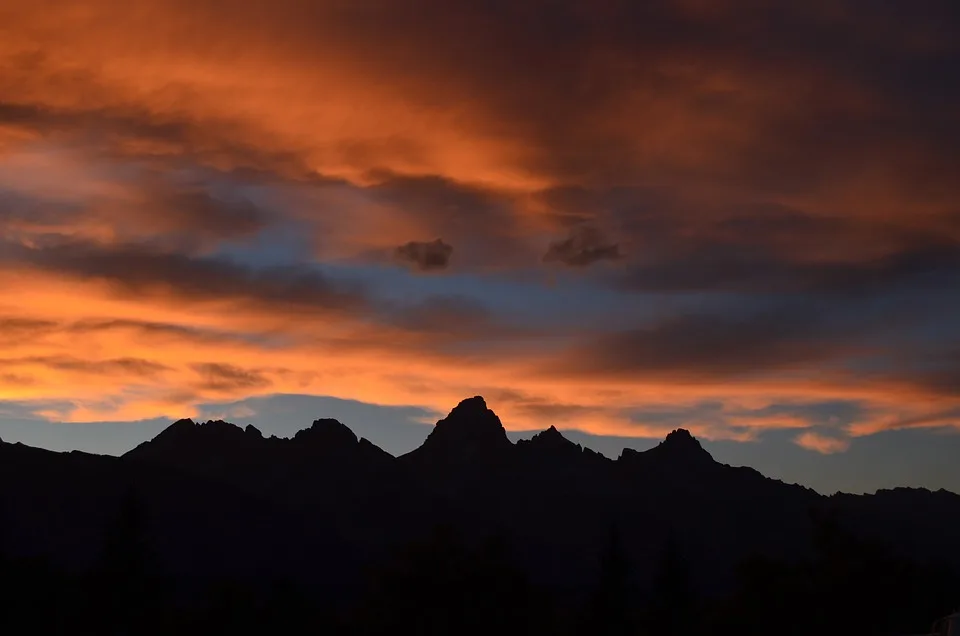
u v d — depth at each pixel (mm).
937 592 98125
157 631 110750
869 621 93500
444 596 88312
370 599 90875
